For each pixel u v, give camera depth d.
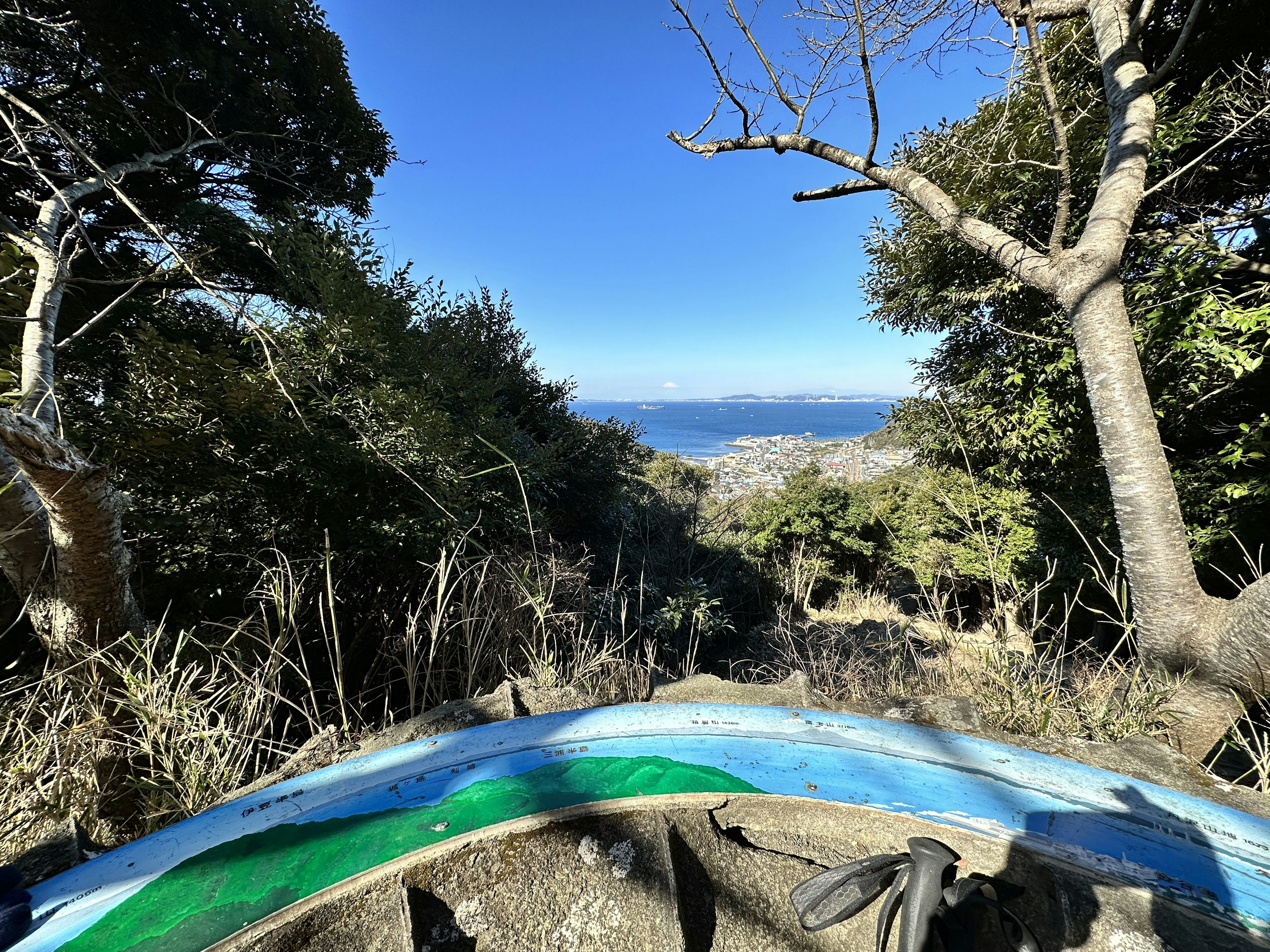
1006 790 1.08
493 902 0.87
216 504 3.06
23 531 2.03
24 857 1.03
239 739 1.69
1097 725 1.77
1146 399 2.38
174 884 0.88
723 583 8.11
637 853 0.94
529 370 8.18
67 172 3.36
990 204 4.45
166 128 5.09
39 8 4.57
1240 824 0.99
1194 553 3.75
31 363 2.09
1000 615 2.30
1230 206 4.35
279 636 2.09
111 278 3.60
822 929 0.83
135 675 1.76
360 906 0.85
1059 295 2.66
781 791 1.06
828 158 3.39
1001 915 0.79
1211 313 3.08
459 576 2.55
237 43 5.52
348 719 2.08
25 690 1.99
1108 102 2.78
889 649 3.24
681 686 1.63
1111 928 0.81
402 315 4.76
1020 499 5.81
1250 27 3.66
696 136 3.56
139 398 2.90
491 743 1.27
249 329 2.74
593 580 6.35
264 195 6.58
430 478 3.80
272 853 0.94
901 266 5.48
